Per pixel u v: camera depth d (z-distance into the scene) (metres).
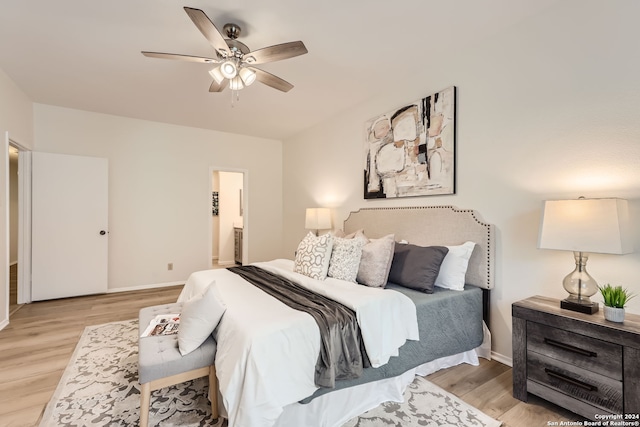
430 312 2.06
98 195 4.10
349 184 3.90
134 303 3.76
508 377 2.10
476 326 2.30
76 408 1.74
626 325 1.47
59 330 2.89
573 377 1.60
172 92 3.40
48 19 2.10
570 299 1.77
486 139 2.39
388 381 1.85
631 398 1.40
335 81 3.10
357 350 1.67
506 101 2.26
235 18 2.09
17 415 1.68
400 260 2.55
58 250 3.85
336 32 2.26
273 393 1.36
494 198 2.35
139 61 2.70
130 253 4.42
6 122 3.00
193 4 1.94
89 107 3.94
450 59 2.63
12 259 6.17
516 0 1.94
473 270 2.45
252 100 3.63
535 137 2.11
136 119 4.43
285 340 1.47
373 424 1.62
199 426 1.60
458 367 2.24
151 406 1.76
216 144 5.07
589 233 1.61
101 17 2.08
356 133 3.76
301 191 5.06
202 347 1.64
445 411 1.73
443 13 2.06
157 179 4.60
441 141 2.70
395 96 3.18
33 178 3.71
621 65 1.73
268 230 5.62
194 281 2.58
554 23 2.00
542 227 1.80
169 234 4.70
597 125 1.82
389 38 2.35
